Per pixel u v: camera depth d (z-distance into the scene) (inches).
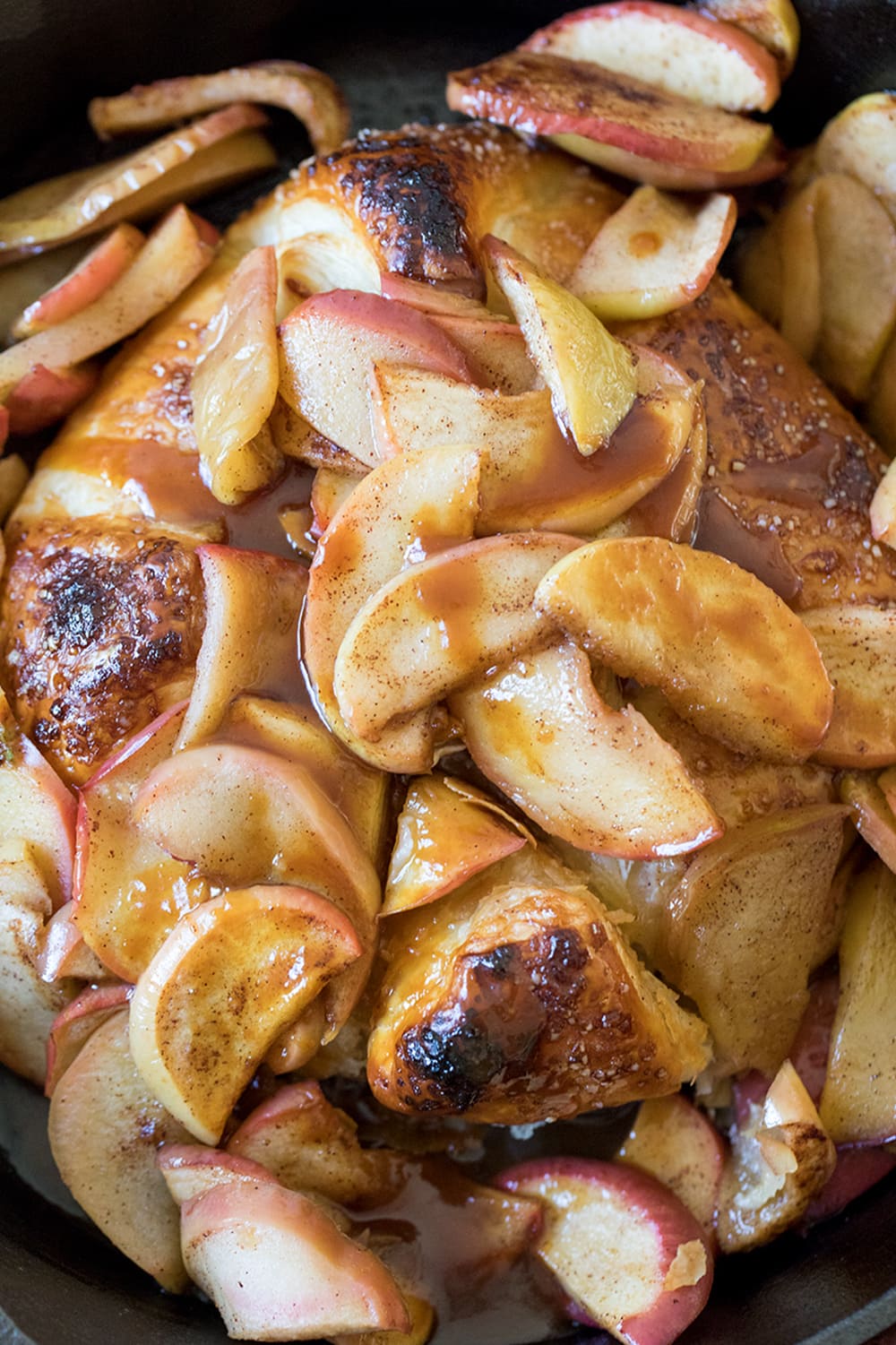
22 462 20.4
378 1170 19.2
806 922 19.0
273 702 18.5
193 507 19.3
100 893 18.4
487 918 17.9
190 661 18.7
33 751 18.8
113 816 18.5
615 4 20.9
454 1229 19.4
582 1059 18.0
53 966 18.8
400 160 19.4
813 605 19.3
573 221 20.2
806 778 19.2
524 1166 19.6
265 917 17.9
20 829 18.9
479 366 18.8
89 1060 18.9
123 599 18.8
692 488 18.8
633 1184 19.2
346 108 21.7
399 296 18.8
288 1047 18.4
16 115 20.6
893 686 19.2
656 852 18.0
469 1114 18.5
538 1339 19.4
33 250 20.7
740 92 20.8
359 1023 18.8
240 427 18.7
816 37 21.0
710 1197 19.6
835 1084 19.5
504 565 18.0
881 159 20.7
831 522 19.5
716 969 18.7
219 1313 19.0
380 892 18.3
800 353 21.5
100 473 19.5
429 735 18.3
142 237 20.6
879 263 20.9
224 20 20.9
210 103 21.3
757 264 21.6
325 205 19.7
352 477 19.1
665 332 19.7
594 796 18.1
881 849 19.2
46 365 20.0
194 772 18.0
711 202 20.2
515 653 18.0
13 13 19.5
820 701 18.5
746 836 18.5
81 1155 19.1
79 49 20.4
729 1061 19.2
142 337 20.4
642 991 18.1
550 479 18.4
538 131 19.9
